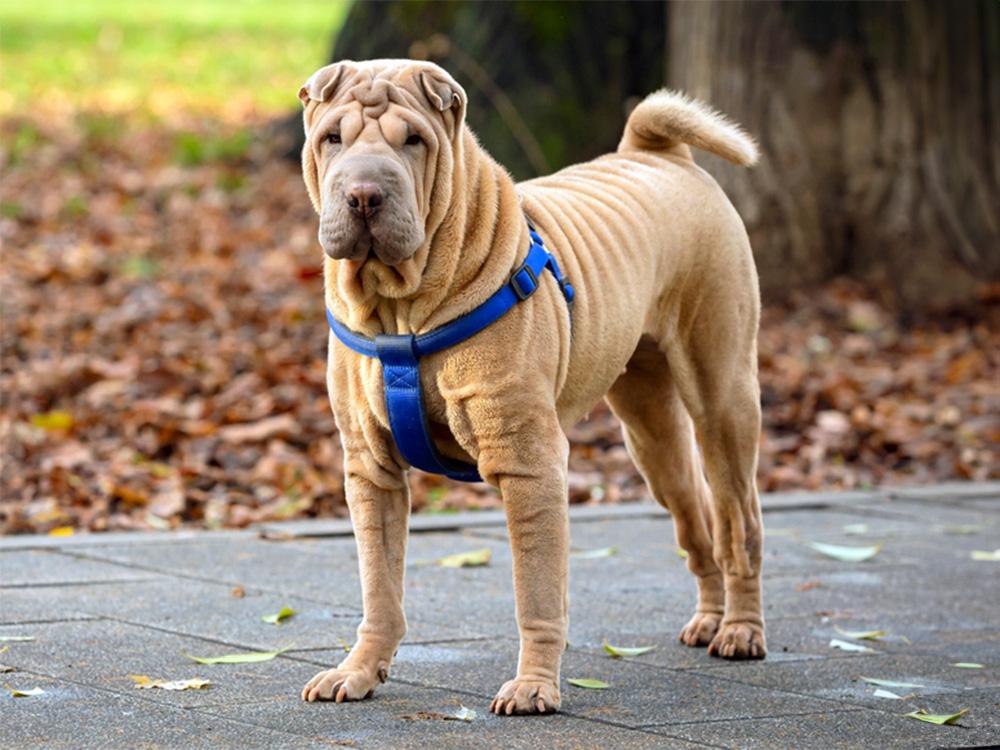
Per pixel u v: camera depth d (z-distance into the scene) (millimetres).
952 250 10391
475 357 3652
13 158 13742
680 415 4609
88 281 10281
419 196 3547
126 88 18578
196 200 12625
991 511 6840
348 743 3367
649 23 12367
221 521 6391
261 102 18109
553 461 3705
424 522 6301
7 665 4039
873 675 4145
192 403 7750
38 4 25906
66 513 6328
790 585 5359
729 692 3932
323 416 7695
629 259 4113
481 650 4324
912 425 8211
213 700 3736
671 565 5676
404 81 3586
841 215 10406
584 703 3781
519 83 12125
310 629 4535
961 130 10531
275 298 9969
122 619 4605
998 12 10664
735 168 10312
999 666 4258
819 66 10305
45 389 7961
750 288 4477
